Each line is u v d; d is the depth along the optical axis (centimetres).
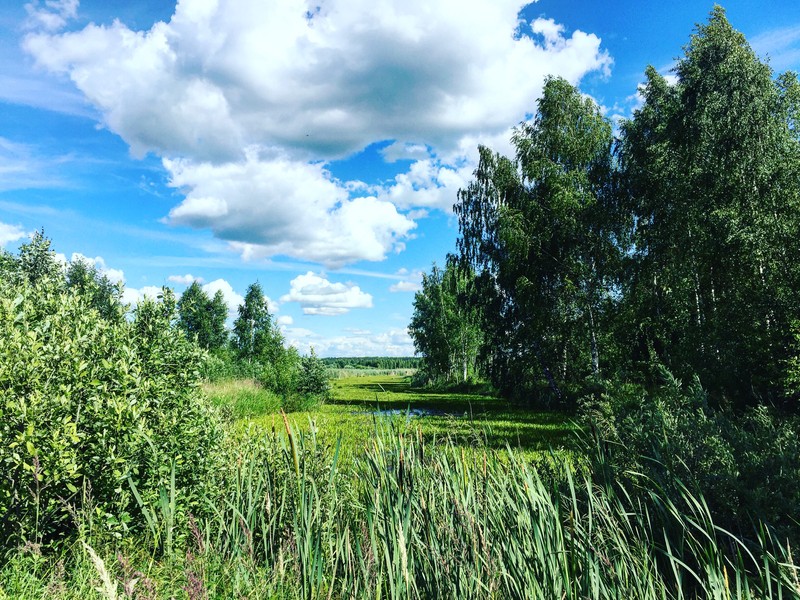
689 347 1377
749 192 2070
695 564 385
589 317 2797
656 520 412
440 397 4012
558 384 2792
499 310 3098
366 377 12131
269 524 411
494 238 3092
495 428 1756
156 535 390
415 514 378
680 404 562
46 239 1028
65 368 483
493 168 3138
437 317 5616
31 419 429
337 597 355
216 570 366
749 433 495
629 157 2825
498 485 381
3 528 418
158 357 577
